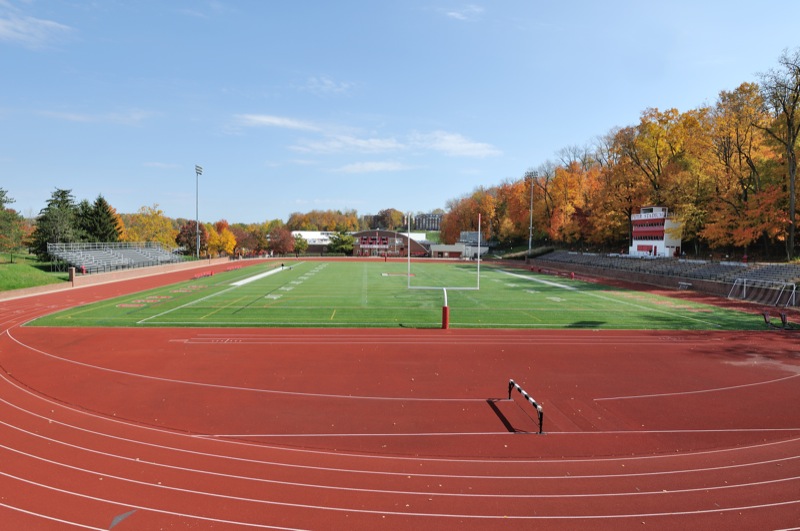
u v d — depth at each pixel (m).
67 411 13.63
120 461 10.69
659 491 9.59
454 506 9.01
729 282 39.78
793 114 38.72
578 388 15.95
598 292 42.16
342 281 50.84
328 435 12.16
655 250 59.06
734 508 8.98
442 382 16.50
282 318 27.88
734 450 11.48
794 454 11.29
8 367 17.91
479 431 12.48
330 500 9.20
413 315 29.20
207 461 10.73
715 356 20.22
